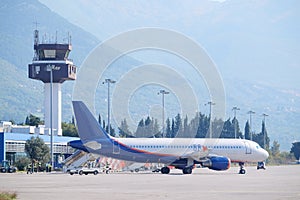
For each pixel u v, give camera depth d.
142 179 183.62
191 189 135.50
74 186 147.00
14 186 147.62
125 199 108.69
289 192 127.31
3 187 143.62
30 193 123.31
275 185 152.88
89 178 192.62
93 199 108.69
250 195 118.75
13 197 109.06
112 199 108.62
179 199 109.06
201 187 142.62
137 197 113.12
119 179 184.25
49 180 178.38
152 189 135.38
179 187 142.62
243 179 186.38
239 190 132.88
